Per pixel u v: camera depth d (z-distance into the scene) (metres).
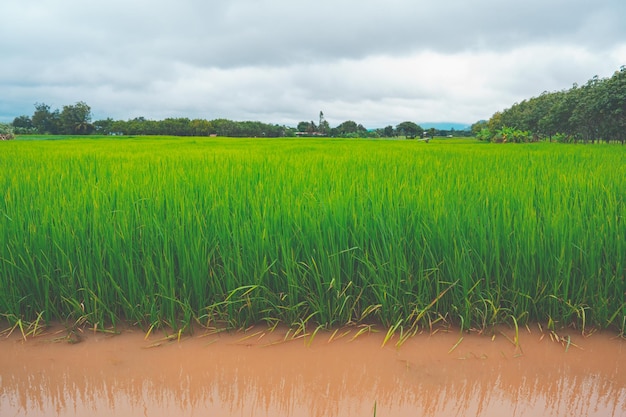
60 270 3.23
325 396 2.44
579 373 2.67
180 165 7.27
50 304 3.25
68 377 2.61
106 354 2.86
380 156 10.70
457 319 3.27
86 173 6.19
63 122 82.19
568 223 3.40
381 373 2.66
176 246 3.29
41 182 4.86
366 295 3.24
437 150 15.11
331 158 9.67
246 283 3.22
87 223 3.48
